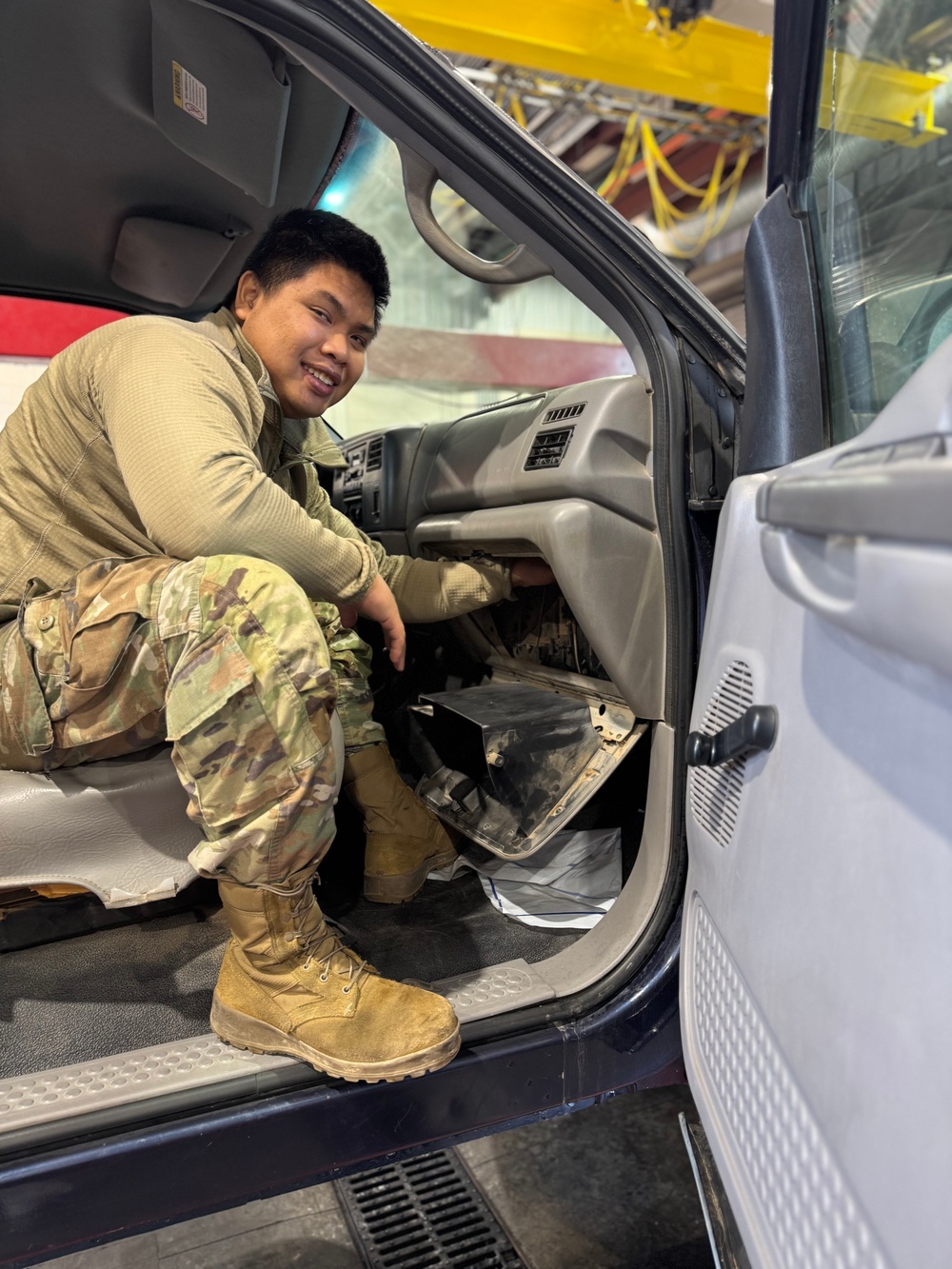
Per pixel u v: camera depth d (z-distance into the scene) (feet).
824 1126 1.92
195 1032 3.51
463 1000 3.48
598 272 3.55
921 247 2.79
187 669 2.95
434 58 3.13
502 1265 3.67
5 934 4.08
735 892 2.59
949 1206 1.46
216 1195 2.96
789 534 1.94
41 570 3.68
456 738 4.71
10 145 4.66
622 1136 4.54
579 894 4.58
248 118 4.24
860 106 2.80
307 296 3.94
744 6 13.97
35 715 3.22
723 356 3.63
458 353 20.72
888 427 1.71
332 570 3.56
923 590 1.36
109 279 6.10
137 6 3.74
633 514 3.83
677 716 3.63
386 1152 3.18
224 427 3.36
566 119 19.97
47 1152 2.76
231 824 3.01
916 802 1.64
